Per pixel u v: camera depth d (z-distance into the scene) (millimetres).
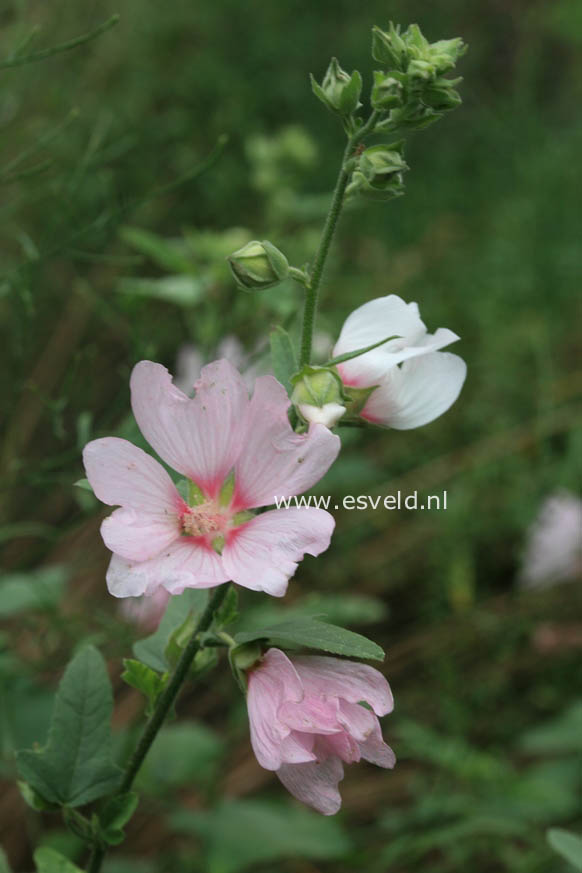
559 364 1690
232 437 715
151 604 932
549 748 1120
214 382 713
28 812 1084
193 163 1701
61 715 750
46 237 934
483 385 1619
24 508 1290
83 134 1518
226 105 1865
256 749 697
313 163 1428
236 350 1109
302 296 1302
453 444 1558
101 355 1488
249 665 708
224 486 718
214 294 1110
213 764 1094
